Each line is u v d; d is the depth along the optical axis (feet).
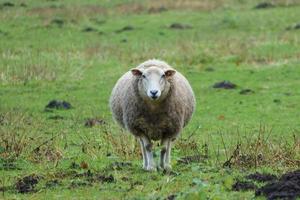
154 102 117.19
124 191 104.17
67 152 137.08
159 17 373.40
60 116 185.68
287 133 161.68
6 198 102.12
